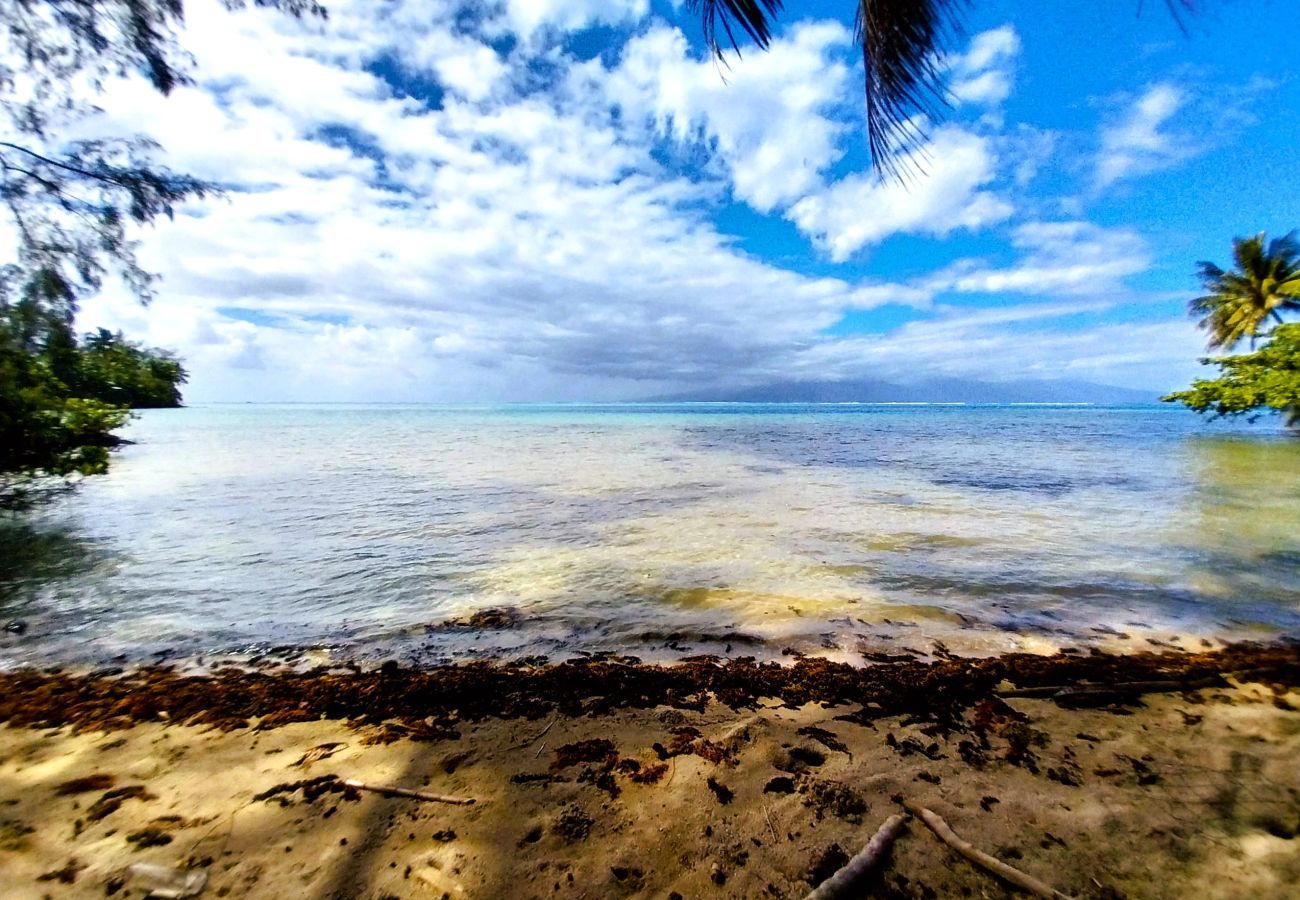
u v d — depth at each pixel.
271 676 4.00
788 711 3.34
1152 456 21.03
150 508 10.73
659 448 25.36
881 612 5.26
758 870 2.07
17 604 5.57
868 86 2.63
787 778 2.64
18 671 4.13
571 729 3.14
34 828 2.28
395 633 4.86
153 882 1.98
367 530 8.79
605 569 6.69
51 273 7.00
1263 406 25.30
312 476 15.40
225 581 6.30
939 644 4.54
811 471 16.44
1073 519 9.49
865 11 2.56
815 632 4.79
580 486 13.59
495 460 19.88
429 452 23.06
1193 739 2.97
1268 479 14.53
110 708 3.40
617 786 2.60
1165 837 2.22
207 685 3.76
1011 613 5.23
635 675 3.82
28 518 9.78
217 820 2.34
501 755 2.87
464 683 3.67
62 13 5.60
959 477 15.04
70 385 12.52
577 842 2.23
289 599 5.71
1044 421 57.91
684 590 5.92
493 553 7.41
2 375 9.26
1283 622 5.02
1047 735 3.04
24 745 2.96
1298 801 2.43
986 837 2.22
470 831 2.29
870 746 2.94
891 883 1.99
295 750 2.93
